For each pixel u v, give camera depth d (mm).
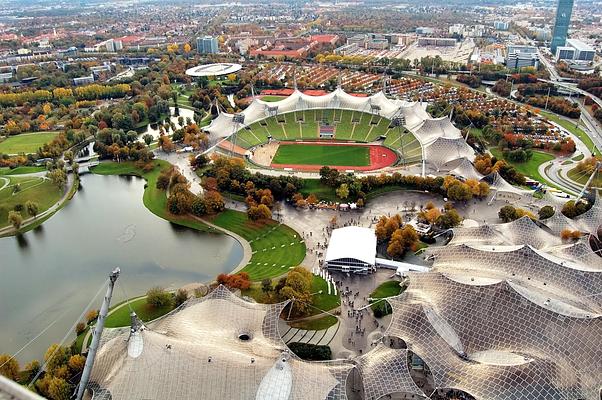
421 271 172375
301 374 118625
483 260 161500
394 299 151500
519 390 116062
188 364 116250
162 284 186250
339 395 117062
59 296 182500
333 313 162250
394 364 128875
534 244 179125
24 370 142125
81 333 158250
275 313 146375
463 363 129125
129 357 119250
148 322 147375
